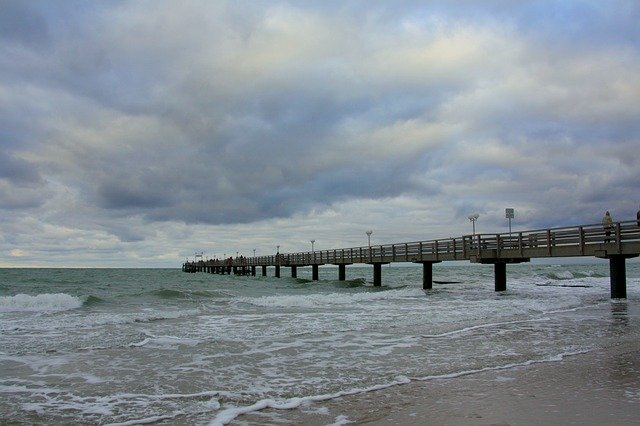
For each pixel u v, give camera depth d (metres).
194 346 9.84
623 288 20.42
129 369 7.88
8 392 6.54
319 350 9.48
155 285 36.50
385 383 6.96
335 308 17.77
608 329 12.24
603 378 7.17
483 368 7.90
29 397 6.31
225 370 7.83
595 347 9.78
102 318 14.27
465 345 10.02
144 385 6.91
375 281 36.25
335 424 5.20
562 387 6.64
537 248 22.77
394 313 15.87
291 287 35.47
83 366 8.08
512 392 6.40
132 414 5.62
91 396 6.36
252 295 25.61
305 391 6.57
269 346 9.87
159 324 13.10
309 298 21.34
